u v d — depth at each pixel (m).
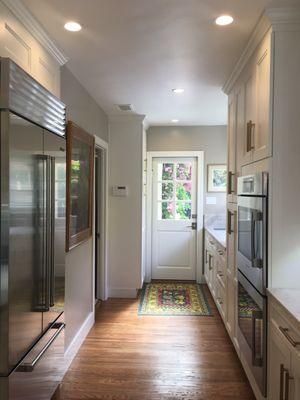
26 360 1.67
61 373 2.27
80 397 2.34
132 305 4.23
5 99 1.47
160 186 5.41
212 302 4.33
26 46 1.93
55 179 2.12
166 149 5.29
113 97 3.59
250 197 2.25
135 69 2.77
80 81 3.06
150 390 2.43
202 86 3.20
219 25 2.04
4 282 1.47
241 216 2.53
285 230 1.94
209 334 3.36
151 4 1.82
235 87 2.90
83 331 3.22
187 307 4.15
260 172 2.06
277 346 1.76
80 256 3.11
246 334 2.37
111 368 2.72
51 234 2.04
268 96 1.95
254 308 2.13
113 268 4.58
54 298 2.12
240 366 2.75
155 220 5.41
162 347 3.09
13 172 1.52
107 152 4.43
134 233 4.55
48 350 1.99
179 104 3.88
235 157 2.88
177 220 5.38
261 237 1.99
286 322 1.63
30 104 1.72
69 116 2.80
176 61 2.59
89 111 3.48
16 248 1.56
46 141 1.96
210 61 2.59
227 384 2.50
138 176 4.53
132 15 1.93
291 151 1.93
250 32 2.12
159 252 5.41
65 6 1.83
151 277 5.41
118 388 2.45
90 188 3.35
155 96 3.55
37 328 1.83
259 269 2.02
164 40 2.24
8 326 1.49
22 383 1.62
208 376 2.61
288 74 1.92
